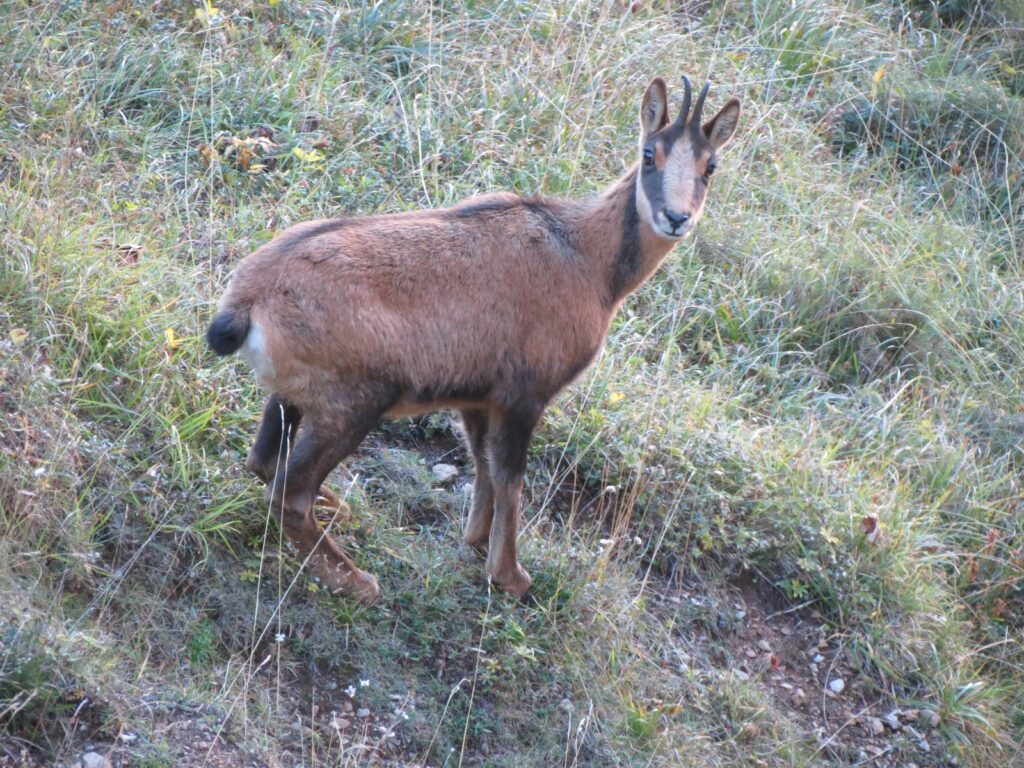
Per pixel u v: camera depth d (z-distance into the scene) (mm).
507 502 9219
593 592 9891
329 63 14383
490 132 13969
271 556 9039
